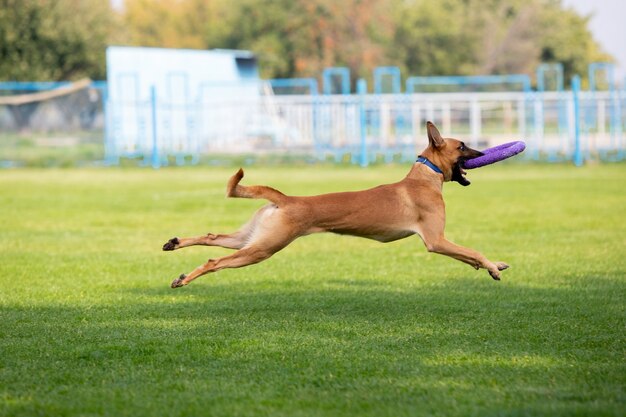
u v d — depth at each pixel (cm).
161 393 627
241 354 734
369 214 895
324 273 1169
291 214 873
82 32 5025
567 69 7156
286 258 1306
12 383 654
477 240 1452
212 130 4262
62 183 2669
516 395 611
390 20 6594
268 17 6638
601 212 1809
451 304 952
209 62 4538
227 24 7025
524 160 3531
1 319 876
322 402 602
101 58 5156
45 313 907
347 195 898
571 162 3434
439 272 1170
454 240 1456
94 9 5222
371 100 3531
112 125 3734
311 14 6462
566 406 583
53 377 669
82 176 2975
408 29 6644
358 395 616
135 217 1794
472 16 6912
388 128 3969
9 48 4841
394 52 6594
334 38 6431
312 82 3872
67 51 5016
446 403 594
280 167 3341
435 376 663
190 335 805
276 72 6544
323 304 958
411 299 984
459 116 5000
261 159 3612
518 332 809
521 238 1467
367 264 1244
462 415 569
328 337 795
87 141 4031
